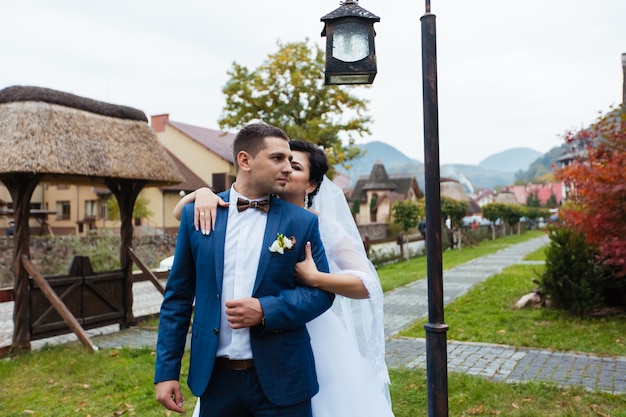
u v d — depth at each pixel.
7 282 16.03
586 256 8.16
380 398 2.77
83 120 7.42
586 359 5.73
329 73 2.97
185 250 2.28
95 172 7.07
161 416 4.32
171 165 8.47
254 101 22.36
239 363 2.15
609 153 8.16
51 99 7.08
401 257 21.22
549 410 4.21
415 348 6.44
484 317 8.13
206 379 2.14
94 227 30.88
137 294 12.67
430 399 2.65
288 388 2.14
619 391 4.63
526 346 6.38
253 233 2.22
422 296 10.77
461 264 17.75
